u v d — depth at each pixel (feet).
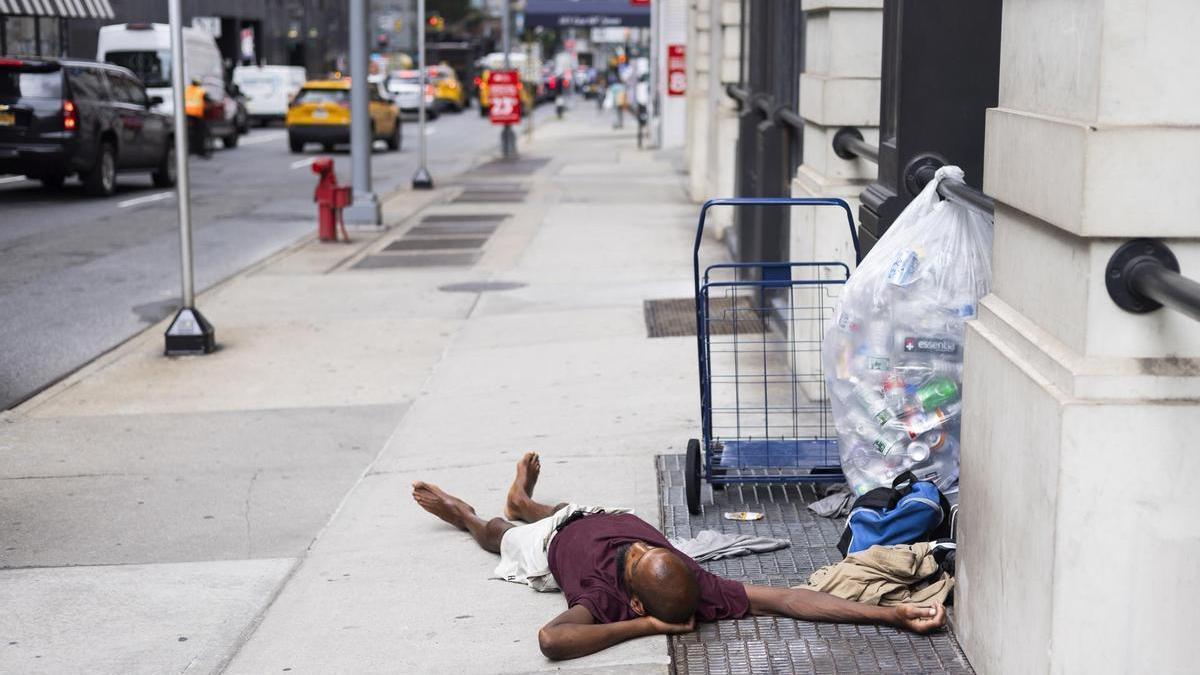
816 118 24.71
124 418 25.50
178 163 31.27
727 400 24.64
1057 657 10.24
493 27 364.38
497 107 103.09
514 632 14.48
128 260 47.70
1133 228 9.70
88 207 65.26
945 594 14.20
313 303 38.22
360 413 25.62
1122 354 10.00
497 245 50.39
